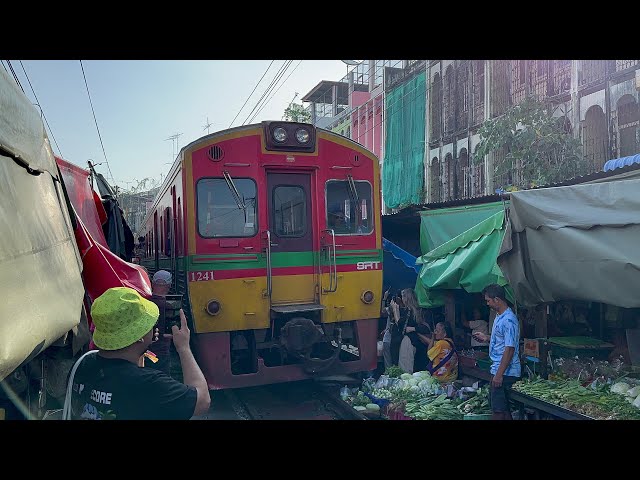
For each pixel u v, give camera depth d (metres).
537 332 6.59
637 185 4.93
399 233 12.07
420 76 18.89
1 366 1.75
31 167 2.78
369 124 23.00
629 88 10.94
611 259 4.86
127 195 39.47
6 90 2.49
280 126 7.36
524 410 5.59
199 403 2.68
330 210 7.68
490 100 15.00
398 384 7.12
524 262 5.83
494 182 14.63
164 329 4.86
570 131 12.38
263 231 7.23
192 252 6.92
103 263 4.31
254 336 7.18
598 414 4.75
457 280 6.94
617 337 6.06
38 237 2.60
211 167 7.09
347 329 7.74
